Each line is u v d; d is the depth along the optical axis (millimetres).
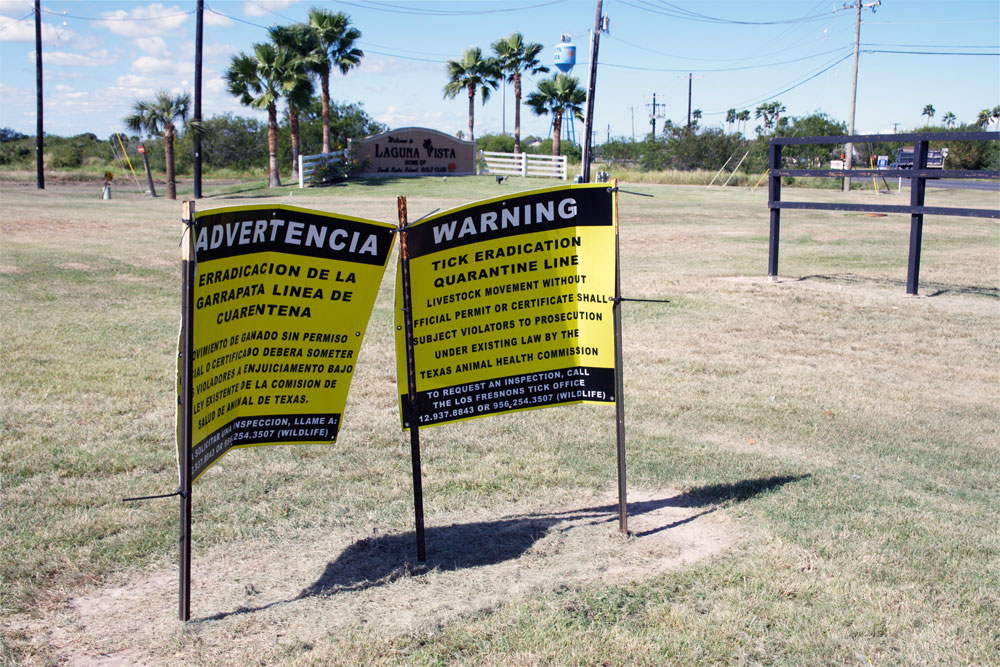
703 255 19453
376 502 5527
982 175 12727
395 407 7820
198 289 3705
